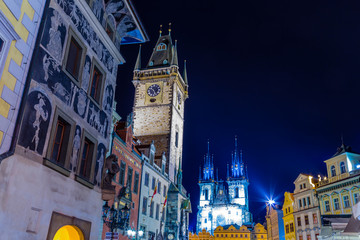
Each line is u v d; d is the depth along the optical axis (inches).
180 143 2554.1
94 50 711.1
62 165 553.0
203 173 6589.6
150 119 2426.2
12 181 427.2
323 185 1915.6
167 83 2517.2
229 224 5231.3
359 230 792.3
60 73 563.8
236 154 6496.1
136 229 1418.6
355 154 1790.1
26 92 462.3
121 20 879.1
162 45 2807.6
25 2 474.0
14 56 447.2
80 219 595.2
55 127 535.5
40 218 477.4
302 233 2121.1
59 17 570.6
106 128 749.3
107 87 770.8
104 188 694.5
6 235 407.5
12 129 437.1
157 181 1802.4
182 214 2053.4
